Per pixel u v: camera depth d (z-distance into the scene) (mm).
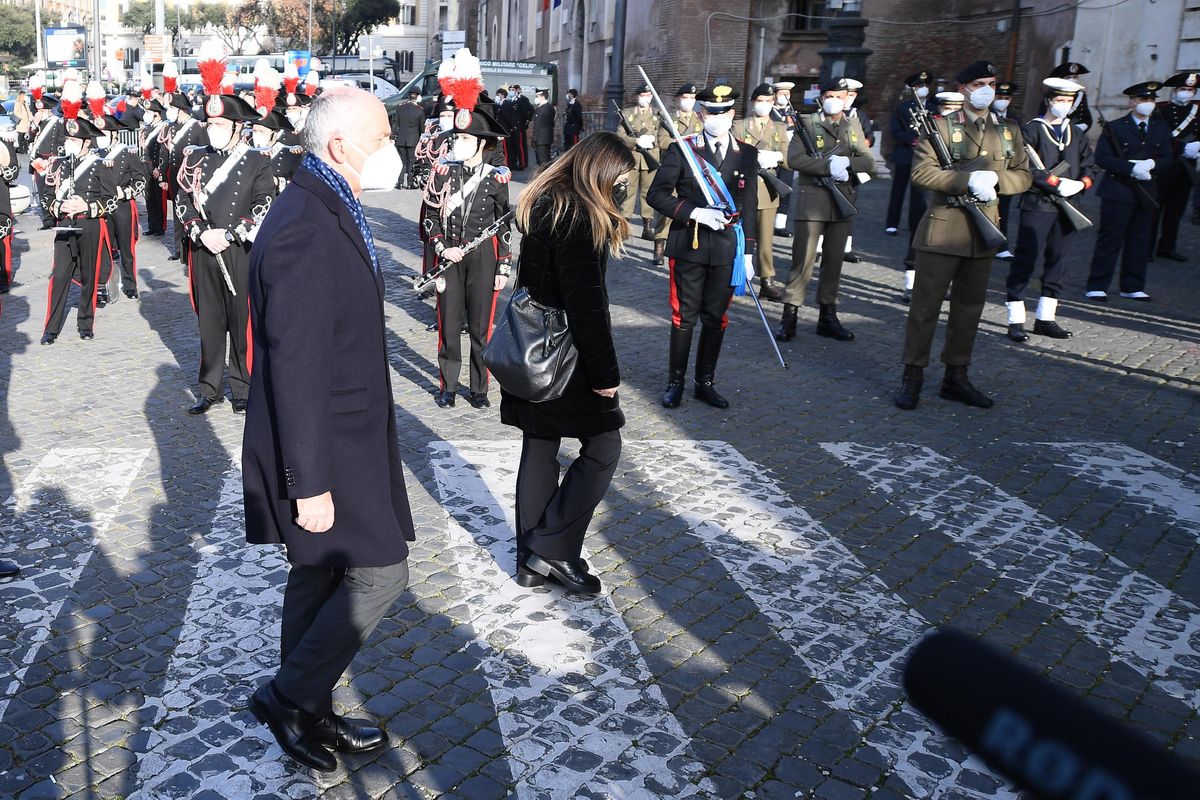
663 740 3176
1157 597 4184
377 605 2906
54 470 5320
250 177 6219
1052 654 3725
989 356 8141
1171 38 16250
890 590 4195
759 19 24969
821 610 4020
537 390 3787
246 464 2871
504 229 6434
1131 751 447
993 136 6602
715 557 4457
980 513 5004
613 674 3535
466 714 3285
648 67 27531
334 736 3025
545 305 3846
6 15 76812
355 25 76625
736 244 6461
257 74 7812
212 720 3211
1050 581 4305
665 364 7793
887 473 5527
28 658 3533
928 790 2969
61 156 8164
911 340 6688
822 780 3006
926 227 6570
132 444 5773
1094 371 7707
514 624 3852
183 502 4938
